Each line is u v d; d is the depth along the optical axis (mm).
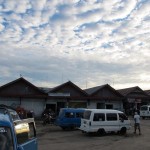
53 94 40656
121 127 23891
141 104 50344
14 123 6059
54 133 24641
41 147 17094
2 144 5145
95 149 16547
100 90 44656
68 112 27969
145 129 27938
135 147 17406
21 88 39531
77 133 24703
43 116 36125
